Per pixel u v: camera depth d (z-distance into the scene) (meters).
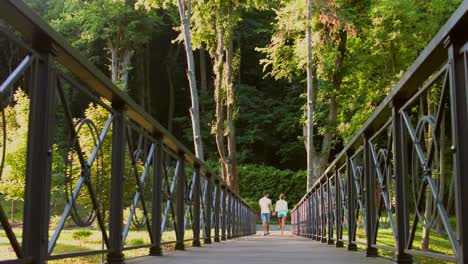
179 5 12.79
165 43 33.09
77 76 2.66
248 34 31.66
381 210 3.81
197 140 12.75
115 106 3.23
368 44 14.57
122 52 28.38
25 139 2.06
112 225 3.20
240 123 30.98
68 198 2.46
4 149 1.93
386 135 4.12
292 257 4.19
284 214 17.78
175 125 32.75
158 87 33.59
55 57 2.22
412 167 2.82
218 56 15.97
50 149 2.16
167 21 31.94
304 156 30.38
